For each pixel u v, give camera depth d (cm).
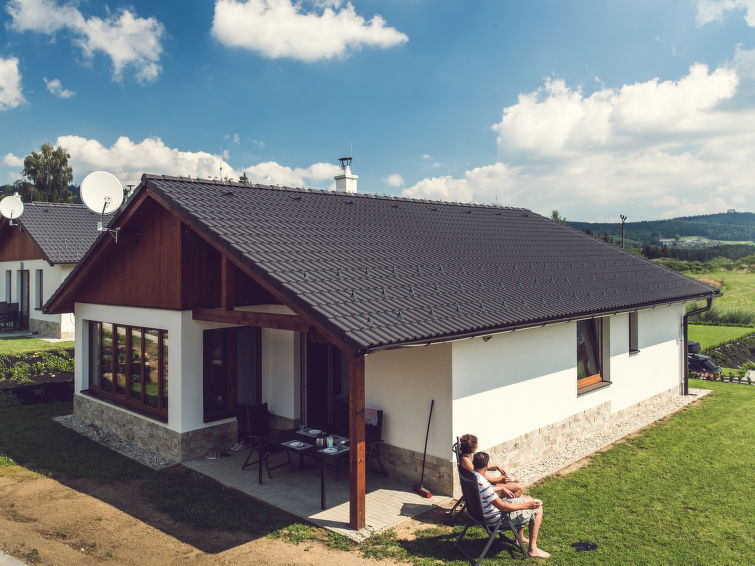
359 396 680
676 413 1284
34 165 4834
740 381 1641
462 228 1389
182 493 812
